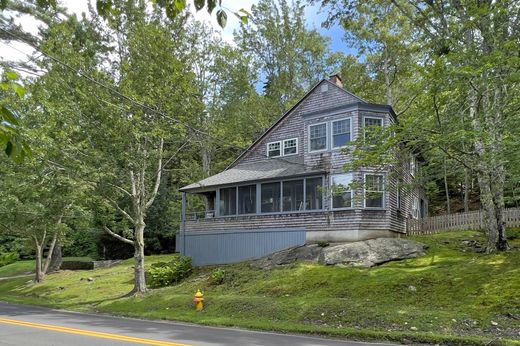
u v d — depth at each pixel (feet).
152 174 81.20
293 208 81.76
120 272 95.45
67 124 65.21
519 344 33.50
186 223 93.86
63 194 70.18
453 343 35.86
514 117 48.11
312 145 82.28
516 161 46.75
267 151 94.94
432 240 71.92
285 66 137.28
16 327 44.65
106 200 73.82
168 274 77.61
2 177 80.33
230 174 95.96
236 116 129.59
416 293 50.19
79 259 123.54
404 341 37.45
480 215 77.25
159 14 74.79
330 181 77.82
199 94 88.43
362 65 122.01
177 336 38.91
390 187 61.41
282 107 136.98
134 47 70.28
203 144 84.12
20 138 10.25
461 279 50.83
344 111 77.92
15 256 143.23
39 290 86.79
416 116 52.85
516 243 63.62
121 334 39.75
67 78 65.10
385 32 105.29
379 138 54.39
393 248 66.13
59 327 44.65
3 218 82.94
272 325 44.88
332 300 50.80
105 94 66.03
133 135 67.36
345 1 74.08
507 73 49.03
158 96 69.46
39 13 66.44
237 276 69.72
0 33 59.00
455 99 51.34
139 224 73.26
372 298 50.88
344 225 74.08
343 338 39.58
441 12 63.87
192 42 91.81
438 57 49.65
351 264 64.08
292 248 75.20
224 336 39.29
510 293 44.75
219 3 13.19
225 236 84.79
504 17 55.21
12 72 11.53
